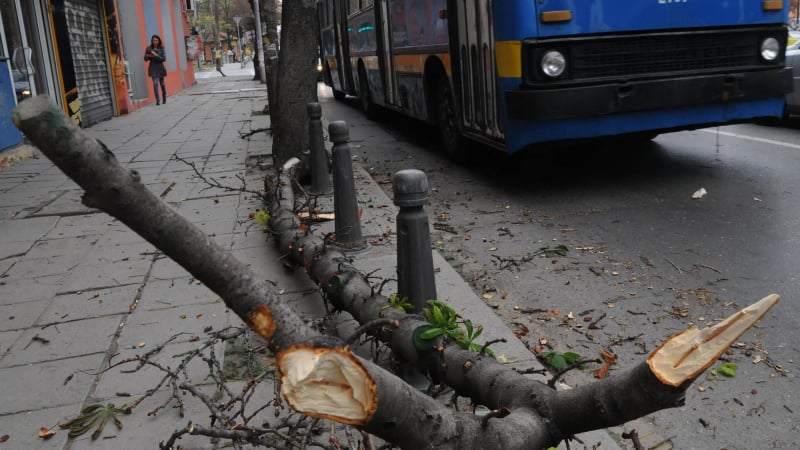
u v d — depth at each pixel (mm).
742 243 5277
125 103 17625
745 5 6621
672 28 6410
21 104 1050
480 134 7426
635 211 6285
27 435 2947
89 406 3105
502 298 4535
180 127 14273
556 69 6203
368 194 7172
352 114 15633
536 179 7766
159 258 5285
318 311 4164
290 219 5043
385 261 4930
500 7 6430
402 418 1640
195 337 3830
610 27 6266
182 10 33406
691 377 1608
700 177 7312
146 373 3449
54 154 1078
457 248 5586
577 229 5887
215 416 2648
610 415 1854
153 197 1206
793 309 4117
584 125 6367
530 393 2158
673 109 6559
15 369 3561
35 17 12867
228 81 35844
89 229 6297
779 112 6980
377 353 3363
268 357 3566
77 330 4020
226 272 1308
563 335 3959
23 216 6895
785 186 6742
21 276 5055
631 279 4727
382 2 11062
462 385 2555
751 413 3119
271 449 2721
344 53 15664
